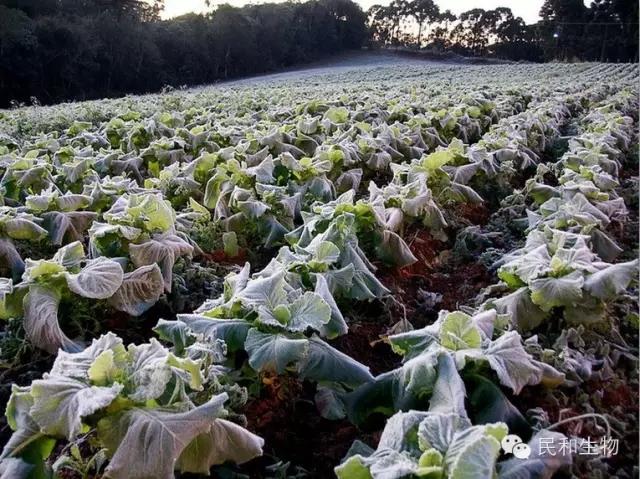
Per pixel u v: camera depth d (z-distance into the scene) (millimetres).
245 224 4352
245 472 2232
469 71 31609
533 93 12461
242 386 2439
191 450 1815
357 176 5270
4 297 2736
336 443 2379
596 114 9078
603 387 2539
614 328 2891
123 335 3133
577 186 4398
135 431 1670
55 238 3689
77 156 5906
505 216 4848
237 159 5547
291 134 6477
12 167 4930
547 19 65500
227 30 47938
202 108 10297
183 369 1873
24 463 1713
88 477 2057
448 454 1557
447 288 3936
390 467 1531
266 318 2262
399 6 77312
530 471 1699
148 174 6078
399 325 3084
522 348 2195
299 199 4449
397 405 2105
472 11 76125
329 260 2922
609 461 2160
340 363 2215
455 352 2090
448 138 7840
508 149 5863
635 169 7109
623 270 2754
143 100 13188
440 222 4230
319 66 55812
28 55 32094
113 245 3355
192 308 3459
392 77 28109
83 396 1713
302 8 60812
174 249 3336
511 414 2023
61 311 2936
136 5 52031
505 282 3326
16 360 2842
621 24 60094
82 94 35250
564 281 2766
